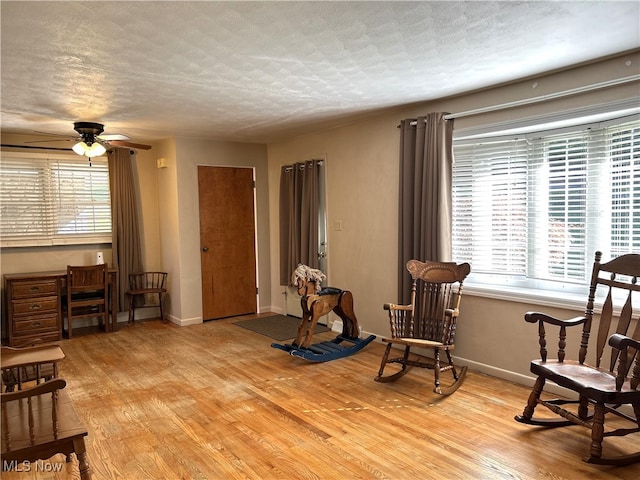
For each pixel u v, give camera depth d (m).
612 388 2.47
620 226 3.29
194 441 2.84
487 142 4.03
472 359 4.07
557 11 2.32
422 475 2.43
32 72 3.11
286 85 3.56
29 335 5.11
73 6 2.15
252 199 6.50
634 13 2.34
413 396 3.50
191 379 3.93
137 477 2.45
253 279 6.54
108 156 5.94
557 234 3.66
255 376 3.99
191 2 2.13
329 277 5.55
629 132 3.23
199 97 3.86
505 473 2.44
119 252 6.00
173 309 6.09
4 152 5.32
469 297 4.07
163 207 6.21
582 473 2.43
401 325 3.98
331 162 5.42
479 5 2.24
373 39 2.65
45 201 5.59
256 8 2.21
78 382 3.88
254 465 2.56
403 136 4.38
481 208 4.13
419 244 4.30
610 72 3.06
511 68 3.23
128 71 3.12
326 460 2.60
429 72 3.29
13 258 5.43
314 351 4.45
